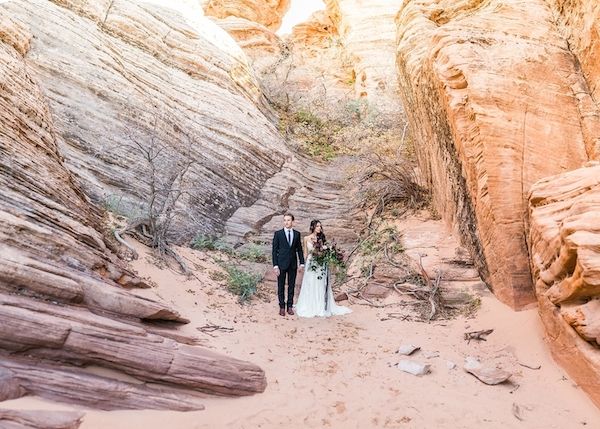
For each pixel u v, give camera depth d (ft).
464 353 18.45
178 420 12.21
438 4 34.94
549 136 21.88
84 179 25.09
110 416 11.31
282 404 14.25
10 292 12.28
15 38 25.70
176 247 26.50
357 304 24.58
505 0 27.91
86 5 34.19
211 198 32.73
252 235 33.01
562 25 25.38
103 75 30.32
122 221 24.30
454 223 27.53
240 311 21.49
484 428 13.47
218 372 14.24
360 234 33.63
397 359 17.95
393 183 35.37
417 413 14.20
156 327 16.21
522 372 16.62
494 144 21.85
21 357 11.19
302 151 46.16
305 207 38.09
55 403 10.75
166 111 33.50
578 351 15.12
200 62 40.52
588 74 23.04
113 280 17.85
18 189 16.80
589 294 14.80
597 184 16.39
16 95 21.53
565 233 15.05
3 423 9.32
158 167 30.14
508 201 21.09
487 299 22.04
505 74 23.25
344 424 13.51
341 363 17.44
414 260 26.63
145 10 38.91
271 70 60.18
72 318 12.49
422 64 28.86
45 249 15.06
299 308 22.80
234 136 37.93
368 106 53.36
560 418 13.96
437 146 29.14
